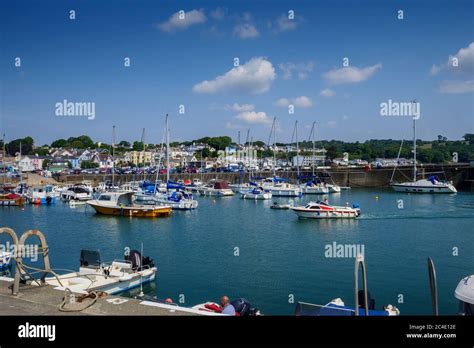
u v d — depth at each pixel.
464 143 197.38
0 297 10.33
